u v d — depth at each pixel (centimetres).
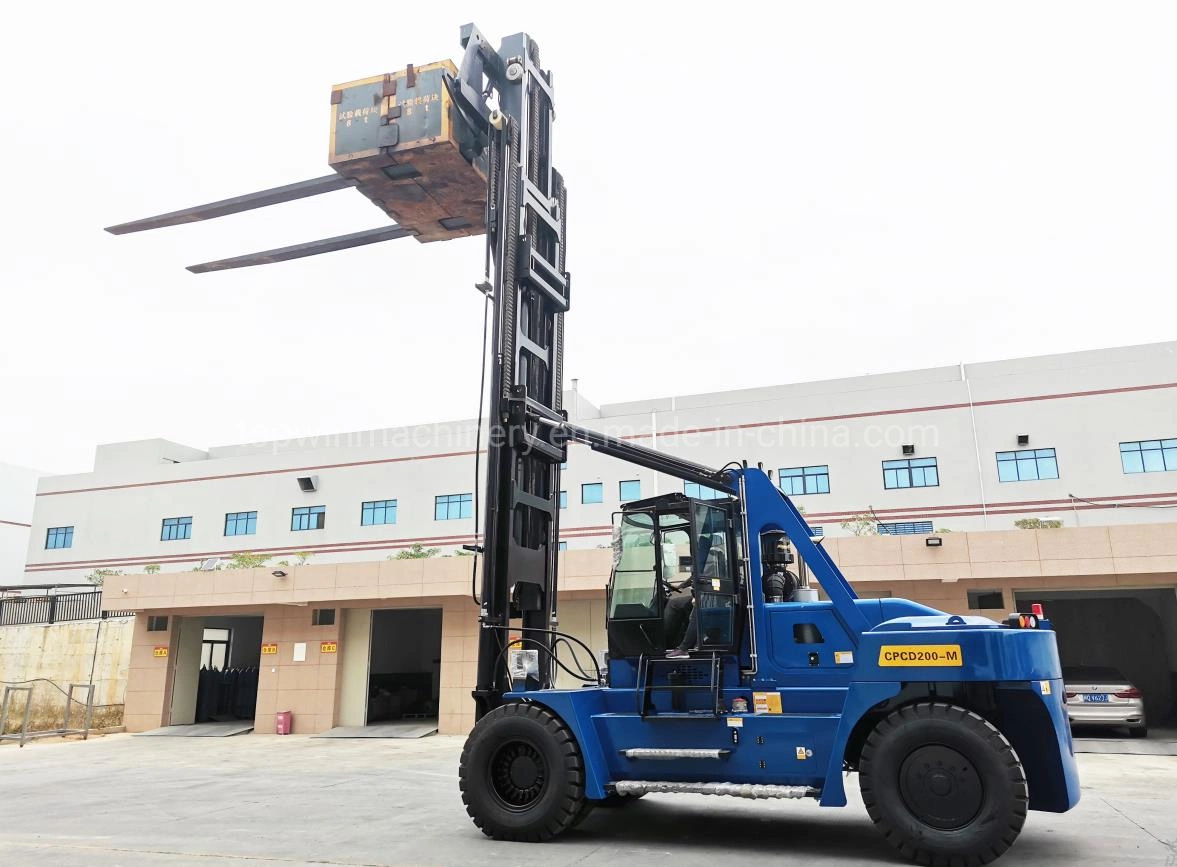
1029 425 2762
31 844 693
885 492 2855
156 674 2136
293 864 594
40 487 4231
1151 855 593
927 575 1596
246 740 1838
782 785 643
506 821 677
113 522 4041
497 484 787
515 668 750
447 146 820
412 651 2697
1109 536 1519
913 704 599
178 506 3934
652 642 712
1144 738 1463
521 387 793
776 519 699
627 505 750
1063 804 598
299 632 2033
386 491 3572
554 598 857
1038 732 623
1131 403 2675
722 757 659
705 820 760
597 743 692
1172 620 2081
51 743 1877
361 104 860
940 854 561
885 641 614
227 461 3897
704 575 691
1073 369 2758
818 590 714
